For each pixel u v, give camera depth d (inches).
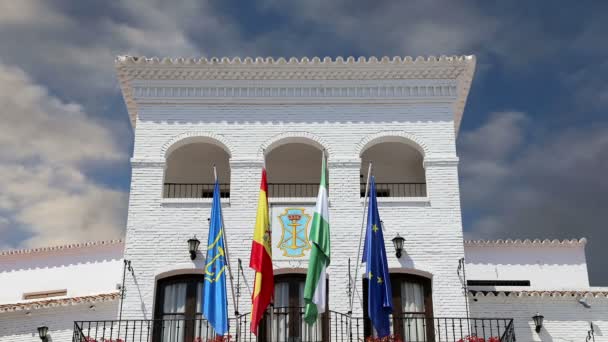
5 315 829.8
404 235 811.4
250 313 780.0
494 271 920.3
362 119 862.5
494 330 818.2
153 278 793.6
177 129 856.9
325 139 854.5
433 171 839.7
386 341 727.7
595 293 832.9
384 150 942.4
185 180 973.8
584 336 819.4
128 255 801.6
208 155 951.0
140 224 813.9
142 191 828.6
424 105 868.0
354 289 764.6
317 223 748.6
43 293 952.9
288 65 861.2
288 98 868.0
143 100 866.1
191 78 871.7
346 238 812.0
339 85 871.7
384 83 871.7
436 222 817.5
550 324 823.7
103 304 828.6
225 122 860.6
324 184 768.9
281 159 967.6
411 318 773.3
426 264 800.3
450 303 786.2
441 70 869.2
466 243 927.7
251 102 867.4
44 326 819.4
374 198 768.3
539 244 933.8
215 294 730.8
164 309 796.6
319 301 725.3
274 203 821.2
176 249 805.9
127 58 860.0
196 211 821.2
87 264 956.0
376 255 745.0
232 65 861.2
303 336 784.3
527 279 918.4
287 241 807.1
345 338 772.0
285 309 792.3
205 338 764.0
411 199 825.5
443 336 776.3
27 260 976.3
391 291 782.5
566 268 924.6
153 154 845.8
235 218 820.0
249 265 782.5
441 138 853.8
